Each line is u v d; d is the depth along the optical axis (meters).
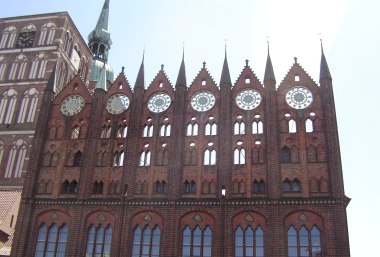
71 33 81.69
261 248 46.78
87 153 55.38
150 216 50.84
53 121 59.19
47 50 76.75
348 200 47.66
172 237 48.84
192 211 49.84
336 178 47.72
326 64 54.59
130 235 50.31
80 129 57.94
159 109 56.91
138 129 55.91
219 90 56.16
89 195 53.28
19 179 65.69
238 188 49.97
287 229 46.97
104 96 59.44
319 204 47.12
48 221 52.91
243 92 55.25
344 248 44.72
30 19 80.88
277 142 51.03
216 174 51.16
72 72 80.69
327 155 49.34
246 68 56.66
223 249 47.06
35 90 73.31
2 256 52.34
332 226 46.03
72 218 52.34
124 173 53.34
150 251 49.31
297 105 53.03
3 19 81.88
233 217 48.50
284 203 47.84
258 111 53.69
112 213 51.78
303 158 49.72
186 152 53.38
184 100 56.47
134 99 57.62
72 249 50.56
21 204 53.62
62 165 55.75
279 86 54.59
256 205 48.41
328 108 51.62
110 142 55.94
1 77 76.00
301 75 54.78
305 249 45.78
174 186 51.16
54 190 54.28
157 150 54.22
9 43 79.44
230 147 52.09
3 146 69.19
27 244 51.78
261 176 49.94
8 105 73.00
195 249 48.31
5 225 56.31
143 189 52.44
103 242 50.72
